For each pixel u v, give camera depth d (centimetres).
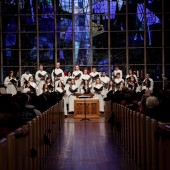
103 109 2398
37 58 2553
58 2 2570
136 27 2572
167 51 2552
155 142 711
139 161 928
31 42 2558
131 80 2317
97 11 2581
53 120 1352
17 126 712
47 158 1052
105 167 931
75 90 2361
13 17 2545
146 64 2559
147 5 2569
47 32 2564
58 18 2570
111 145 1253
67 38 2572
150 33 2566
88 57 2572
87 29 2580
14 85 2291
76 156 1076
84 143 1297
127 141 1164
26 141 701
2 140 519
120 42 2573
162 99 956
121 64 2562
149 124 780
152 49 2562
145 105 1010
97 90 2347
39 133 909
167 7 2550
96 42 2575
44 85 2261
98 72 2544
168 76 2544
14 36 2548
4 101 754
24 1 2553
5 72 2539
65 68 2561
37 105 1206
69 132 1589
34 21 2556
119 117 1388
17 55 2548
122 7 2580
